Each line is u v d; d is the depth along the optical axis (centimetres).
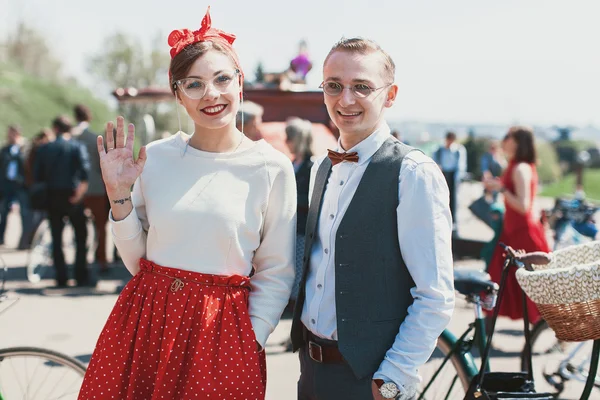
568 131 2434
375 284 205
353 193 211
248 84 720
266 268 228
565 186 2025
